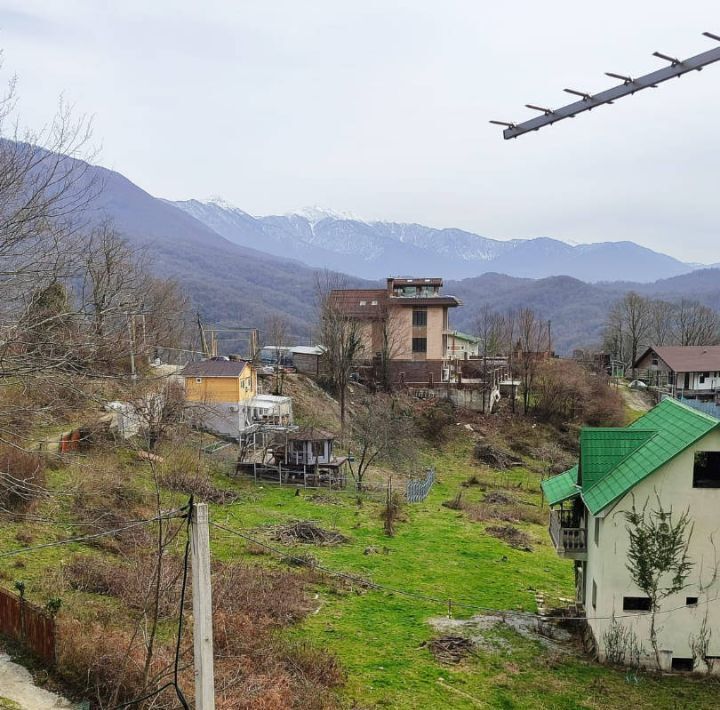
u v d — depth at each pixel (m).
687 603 22.95
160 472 34.75
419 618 25.70
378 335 69.94
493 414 65.56
